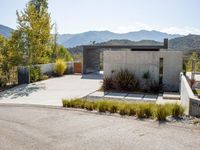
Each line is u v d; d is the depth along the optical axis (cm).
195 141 680
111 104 1074
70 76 2797
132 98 1550
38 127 871
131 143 683
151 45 2608
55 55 3722
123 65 1911
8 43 2197
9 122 947
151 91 1811
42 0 3294
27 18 2223
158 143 674
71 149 661
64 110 1128
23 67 2186
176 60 1814
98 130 807
